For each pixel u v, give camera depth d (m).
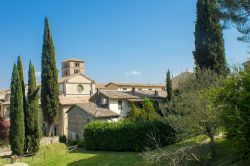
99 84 100.88
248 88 13.82
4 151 45.53
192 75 41.06
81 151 41.00
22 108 41.00
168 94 54.91
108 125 40.75
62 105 61.62
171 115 29.19
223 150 23.50
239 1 26.94
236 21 27.36
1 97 88.56
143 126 37.53
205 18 45.00
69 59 98.19
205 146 24.05
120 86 94.12
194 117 24.33
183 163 22.66
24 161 35.97
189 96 26.22
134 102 57.66
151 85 100.06
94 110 51.88
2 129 45.53
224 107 14.79
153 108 48.97
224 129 15.41
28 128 41.34
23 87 42.59
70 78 71.88
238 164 16.33
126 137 38.88
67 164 32.06
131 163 29.41
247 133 13.44
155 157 24.39
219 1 28.19
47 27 51.25
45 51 50.94
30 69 42.62
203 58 44.50
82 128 51.72
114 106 55.69
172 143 35.94
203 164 22.17
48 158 36.44
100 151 40.31
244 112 13.56
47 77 50.72
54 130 63.09
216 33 44.19
